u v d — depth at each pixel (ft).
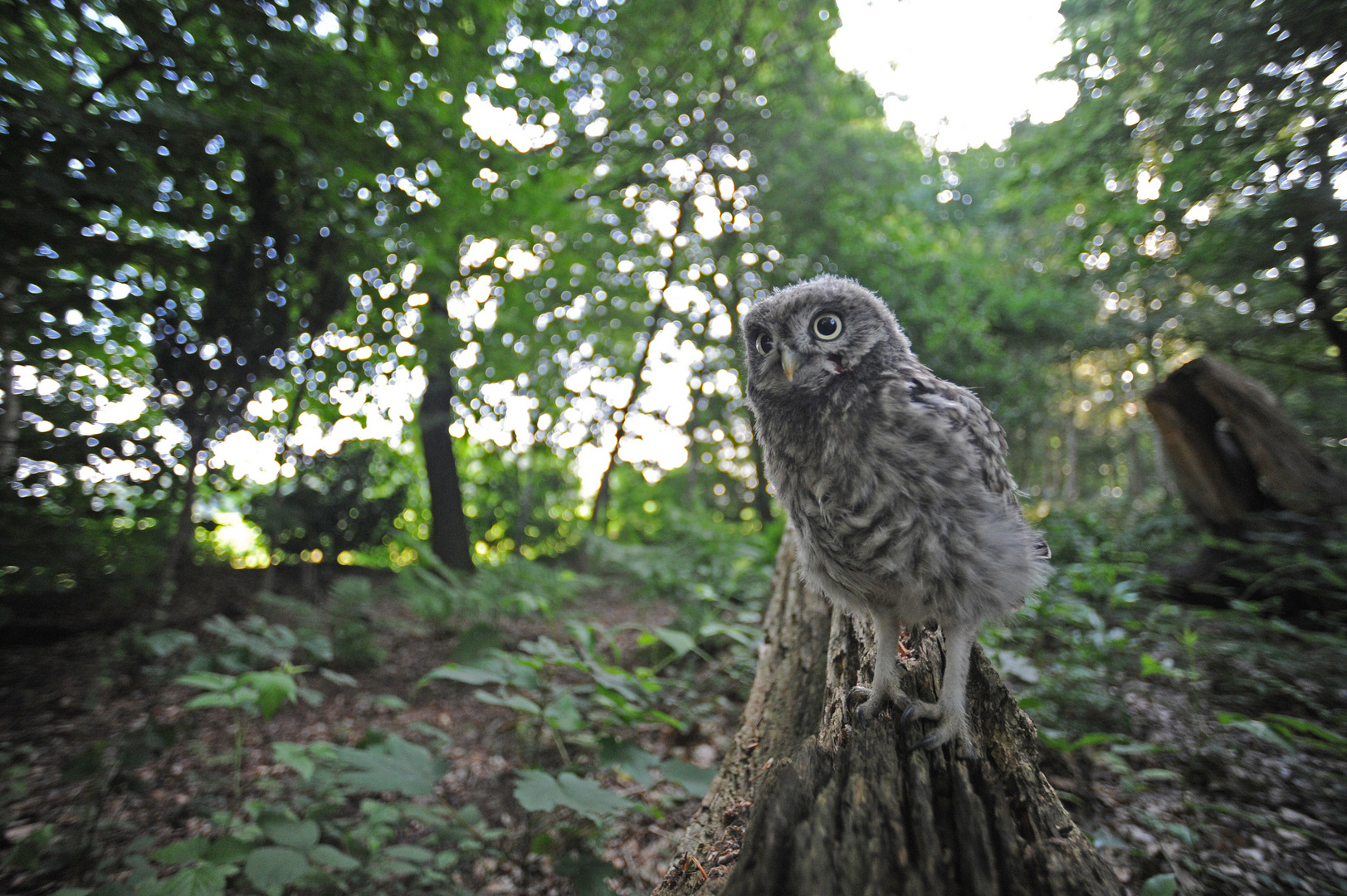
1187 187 21.66
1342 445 36.94
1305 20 15.76
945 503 6.95
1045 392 63.62
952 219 65.26
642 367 55.83
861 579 7.52
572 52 40.60
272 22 18.02
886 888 4.53
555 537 63.98
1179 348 46.19
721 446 73.15
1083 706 14.76
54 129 13.25
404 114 20.67
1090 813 12.39
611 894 9.75
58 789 15.37
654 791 14.99
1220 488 26.50
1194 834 11.70
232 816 13.01
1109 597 18.81
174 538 26.02
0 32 15.17
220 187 18.83
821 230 50.90
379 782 10.16
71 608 25.21
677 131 51.29
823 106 52.54
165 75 17.28
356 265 23.50
